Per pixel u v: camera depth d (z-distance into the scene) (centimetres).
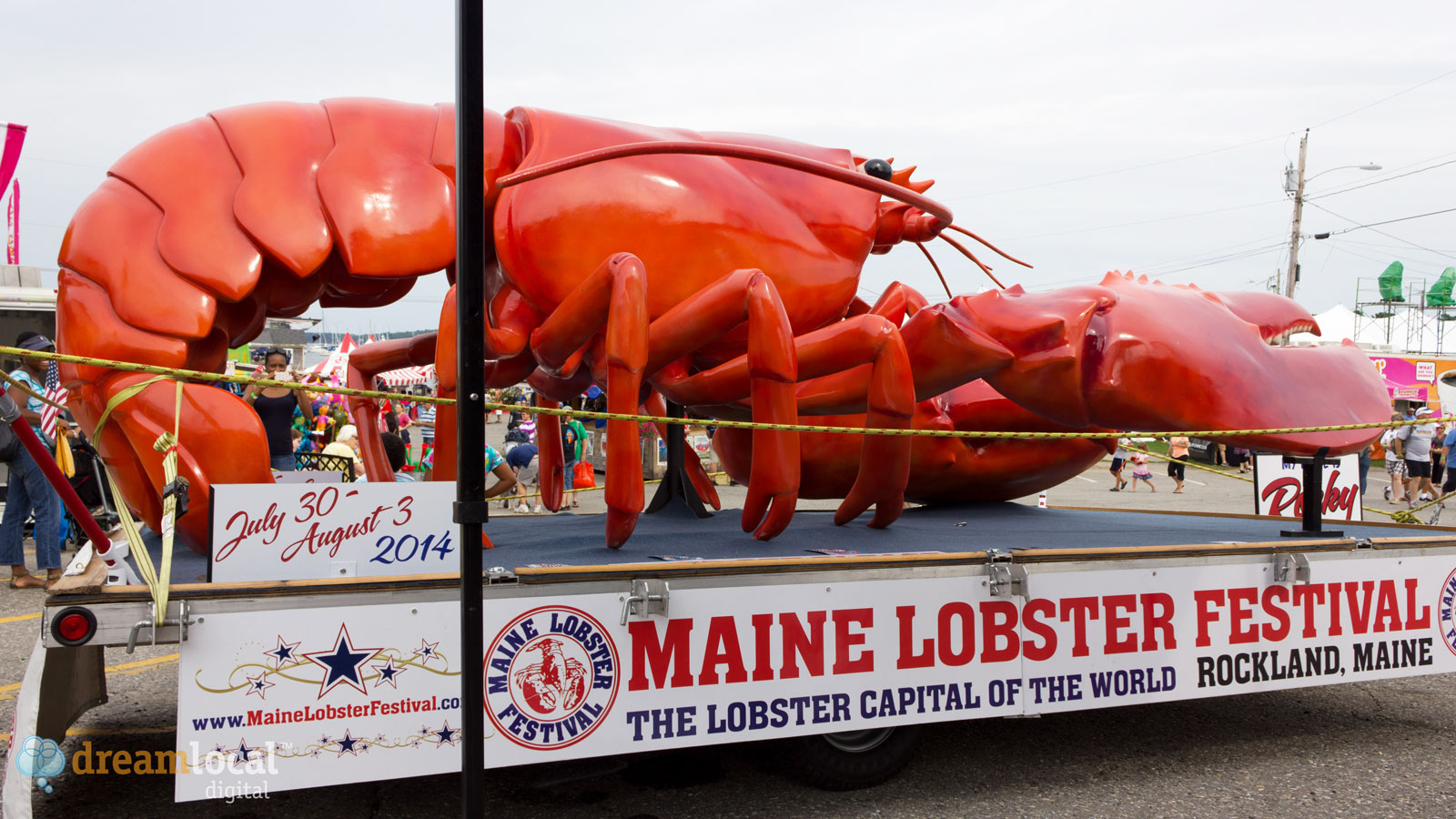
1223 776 371
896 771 352
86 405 370
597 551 368
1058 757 390
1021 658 335
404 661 270
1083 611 344
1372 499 1558
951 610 327
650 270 404
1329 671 379
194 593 254
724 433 531
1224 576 364
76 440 682
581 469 1097
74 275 372
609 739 289
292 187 383
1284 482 550
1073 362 418
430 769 272
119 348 361
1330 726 435
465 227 221
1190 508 1258
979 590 331
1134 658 350
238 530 271
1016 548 361
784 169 438
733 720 302
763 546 380
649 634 293
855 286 452
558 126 413
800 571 309
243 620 257
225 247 372
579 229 398
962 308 439
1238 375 423
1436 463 1579
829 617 312
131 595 253
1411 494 1357
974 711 329
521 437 1207
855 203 450
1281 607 373
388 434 700
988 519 518
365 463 461
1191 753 396
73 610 248
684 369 425
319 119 401
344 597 265
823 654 312
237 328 412
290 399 715
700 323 373
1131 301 432
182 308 365
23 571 684
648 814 323
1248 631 367
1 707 423
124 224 371
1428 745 409
